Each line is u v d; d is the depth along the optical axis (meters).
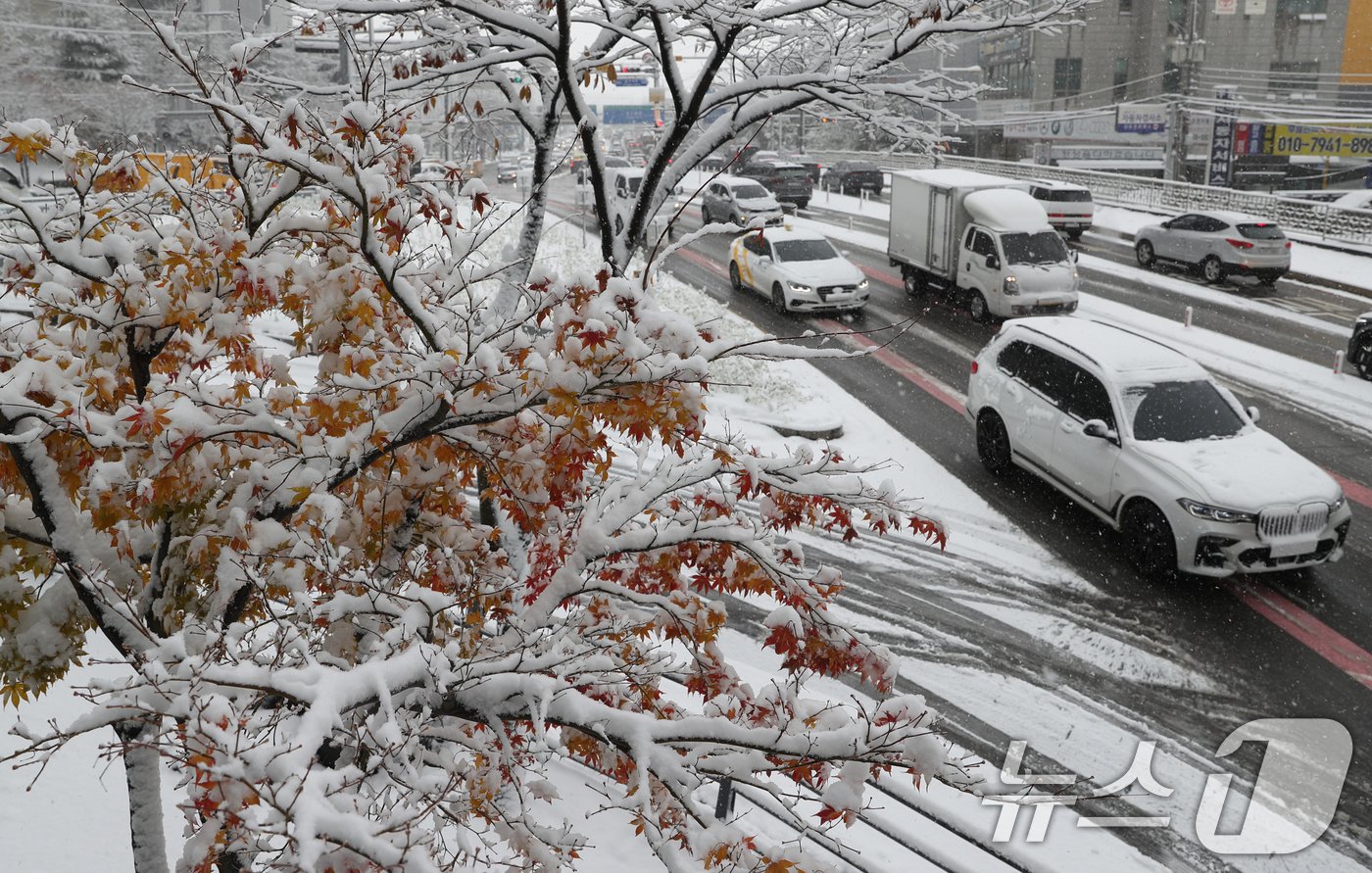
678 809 4.07
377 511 4.45
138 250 4.57
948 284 24.14
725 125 7.49
